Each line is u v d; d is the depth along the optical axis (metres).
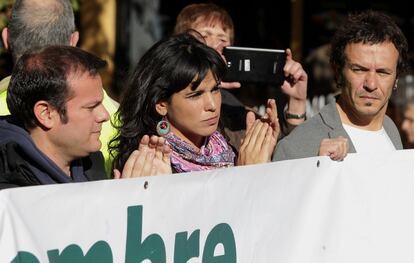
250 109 9.14
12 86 6.15
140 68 7.11
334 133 7.72
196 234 6.12
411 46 16.34
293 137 7.71
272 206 6.46
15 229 5.31
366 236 6.92
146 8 16.05
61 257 5.50
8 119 6.35
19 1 7.81
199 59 6.96
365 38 7.66
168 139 7.09
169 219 5.98
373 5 16.73
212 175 6.16
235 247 6.32
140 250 5.86
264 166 6.39
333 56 7.90
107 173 7.57
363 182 6.87
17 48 7.77
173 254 6.02
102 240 5.68
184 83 6.92
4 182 5.93
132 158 6.48
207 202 6.15
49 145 6.14
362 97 7.69
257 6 16.39
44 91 6.03
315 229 6.67
